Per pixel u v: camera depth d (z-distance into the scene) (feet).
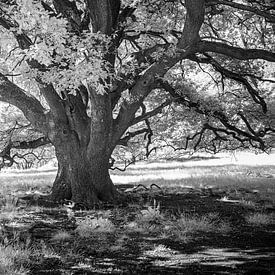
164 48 40.27
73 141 43.55
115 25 42.55
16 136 54.80
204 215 37.65
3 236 28.58
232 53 39.42
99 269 22.75
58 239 29.07
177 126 65.46
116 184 69.10
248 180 73.77
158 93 59.21
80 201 43.16
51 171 122.72
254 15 50.39
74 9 40.55
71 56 28.43
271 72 58.49
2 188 59.82
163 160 149.59
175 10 47.78
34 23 24.04
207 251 26.55
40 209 40.81
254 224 34.42
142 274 21.90
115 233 31.27
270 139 66.49
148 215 36.11
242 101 56.95
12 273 21.06
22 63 30.96
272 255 25.53
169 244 28.35
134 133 56.85
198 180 75.87
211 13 49.37
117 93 43.73
